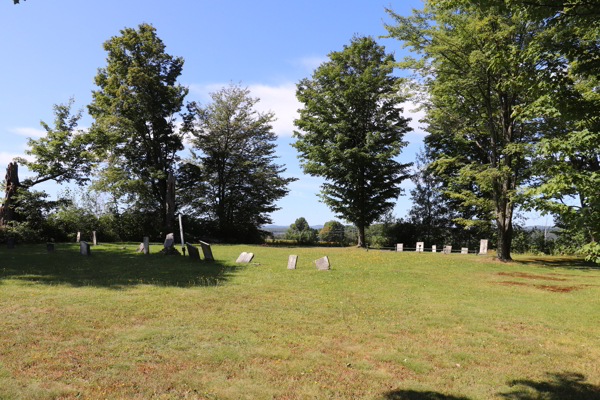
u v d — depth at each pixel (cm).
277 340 740
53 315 852
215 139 4353
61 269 1558
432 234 3941
